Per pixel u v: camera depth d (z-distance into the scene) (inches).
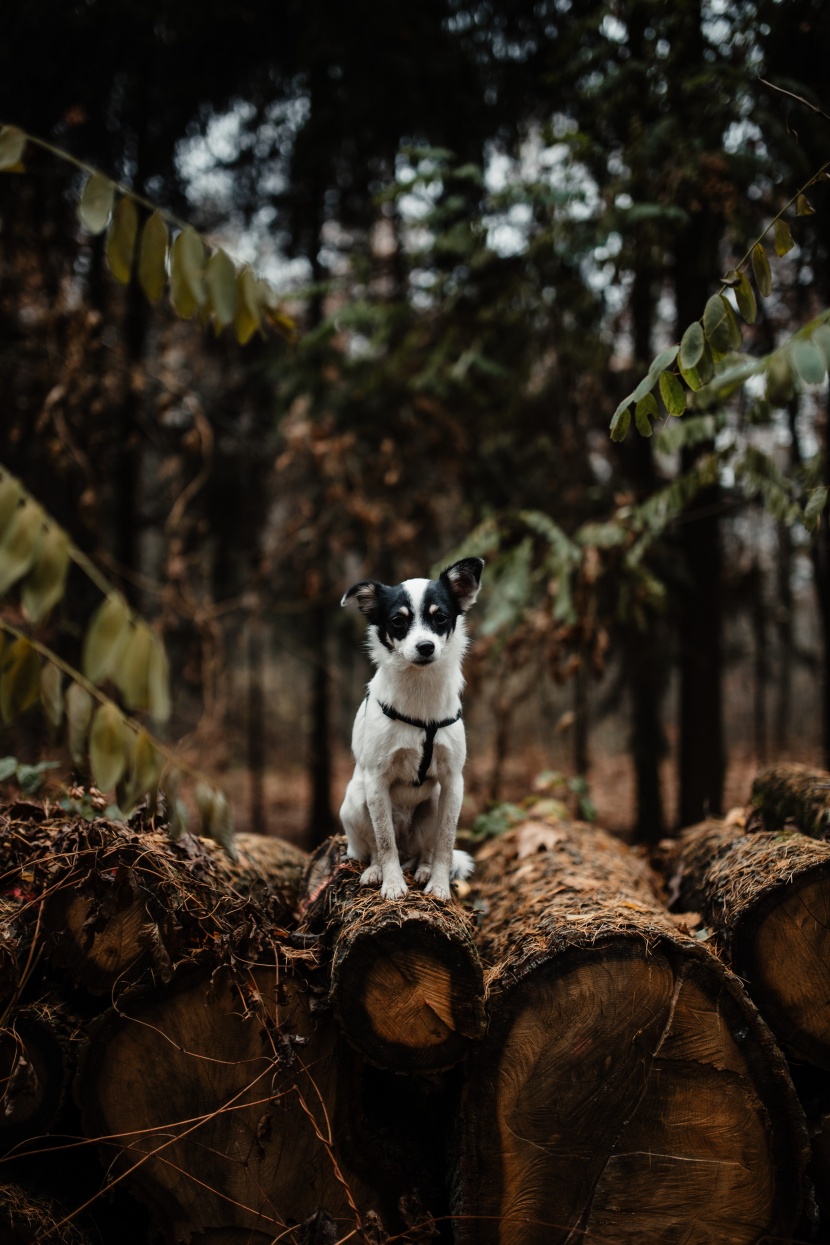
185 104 293.9
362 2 253.4
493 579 240.8
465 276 265.9
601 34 232.2
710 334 97.1
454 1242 98.9
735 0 213.2
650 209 200.1
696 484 183.2
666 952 100.0
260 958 102.2
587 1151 98.3
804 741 485.7
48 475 275.1
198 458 317.1
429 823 125.8
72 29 259.3
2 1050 101.3
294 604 347.3
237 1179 101.3
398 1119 111.7
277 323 88.8
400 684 114.5
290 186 320.2
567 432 272.2
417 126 274.2
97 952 102.3
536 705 446.9
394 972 96.7
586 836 163.6
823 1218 104.9
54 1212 100.0
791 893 106.3
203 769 372.2
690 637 266.7
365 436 297.7
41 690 65.6
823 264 231.5
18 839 112.2
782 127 197.3
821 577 292.0
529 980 100.0
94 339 248.8
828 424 251.6
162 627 274.7
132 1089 101.3
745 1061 98.6
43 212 268.5
